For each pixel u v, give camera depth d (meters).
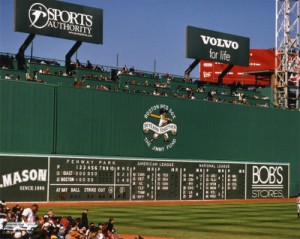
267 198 78.12
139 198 66.00
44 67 67.62
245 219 46.34
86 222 33.53
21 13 65.56
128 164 65.38
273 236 35.31
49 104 61.25
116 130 66.38
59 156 60.31
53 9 68.31
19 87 59.16
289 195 81.75
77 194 61.31
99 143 65.00
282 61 90.50
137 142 68.06
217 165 72.94
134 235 35.12
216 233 36.50
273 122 81.81
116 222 42.38
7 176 56.78
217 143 75.44
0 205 32.38
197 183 70.88
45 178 59.22
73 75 71.19
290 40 90.31
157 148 69.75
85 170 62.03
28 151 59.53
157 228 38.91
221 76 87.12
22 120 59.28
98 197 62.81
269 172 78.62
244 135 78.38
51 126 61.34
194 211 53.91
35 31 66.62
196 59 82.19
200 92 79.75
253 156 79.19
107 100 65.75
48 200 59.31
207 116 74.56
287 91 89.44
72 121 62.94
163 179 68.06
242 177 75.31
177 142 71.62
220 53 84.69
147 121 69.06
